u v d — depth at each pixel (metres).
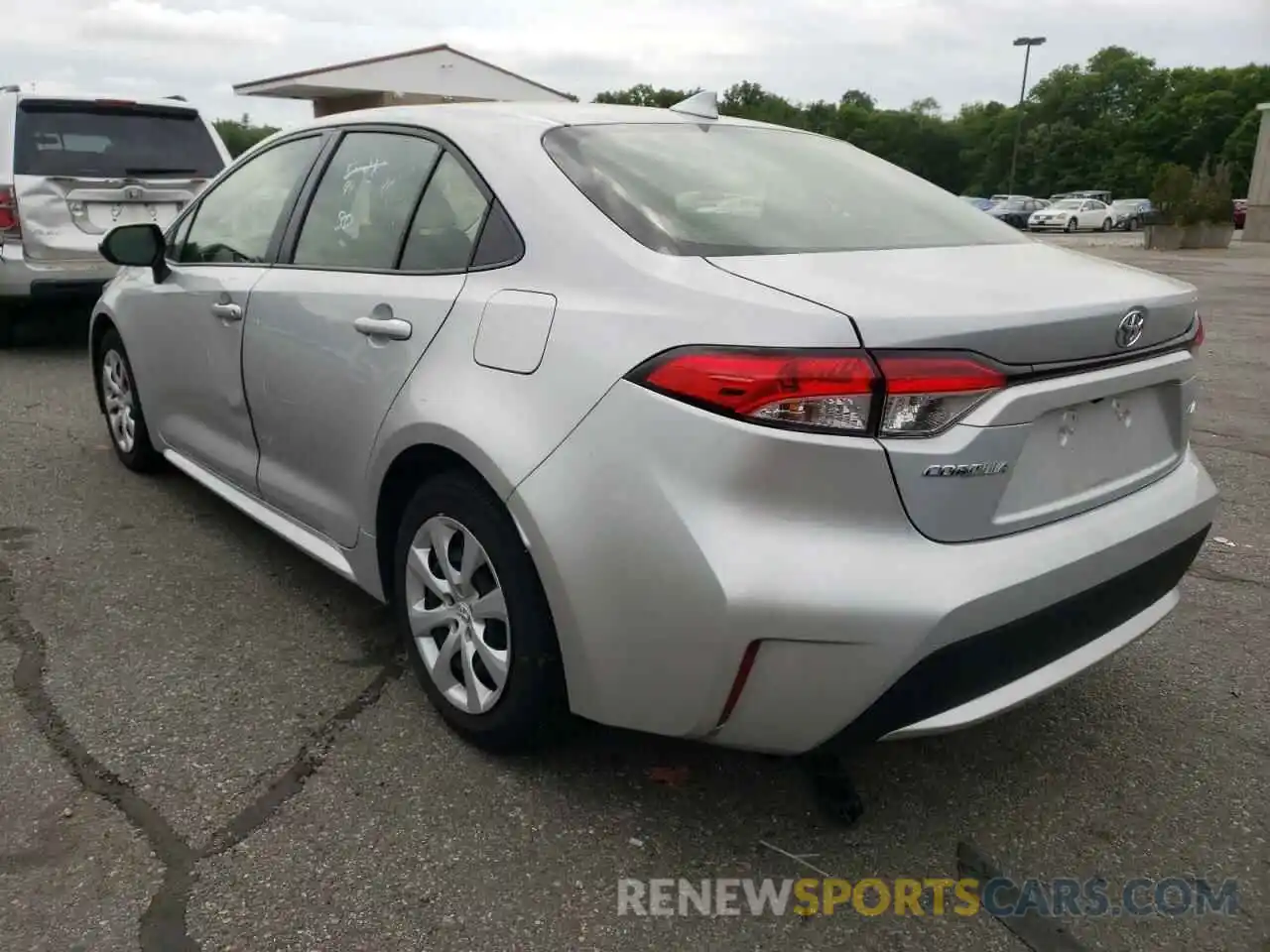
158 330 4.12
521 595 2.40
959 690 2.11
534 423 2.30
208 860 2.31
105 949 2.05
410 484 2.85
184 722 2.84
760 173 2.87
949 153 88.50
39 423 5.83
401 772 2.64
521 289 2.47
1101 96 83.00
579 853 2.37
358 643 3.32
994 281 2.27
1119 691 3.14
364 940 2.09
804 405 1.95
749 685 2.05
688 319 2.12
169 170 7.99
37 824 2.41
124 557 3.95
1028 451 2.16
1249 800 2.62
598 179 2.58
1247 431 6.26
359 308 2.89
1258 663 3.31
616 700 2.25
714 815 2.51
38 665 3.13
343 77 26.33
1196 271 18.62
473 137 2.83
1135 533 2.37
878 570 1.98
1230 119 71.38
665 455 2.07
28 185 7.32
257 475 3.56
